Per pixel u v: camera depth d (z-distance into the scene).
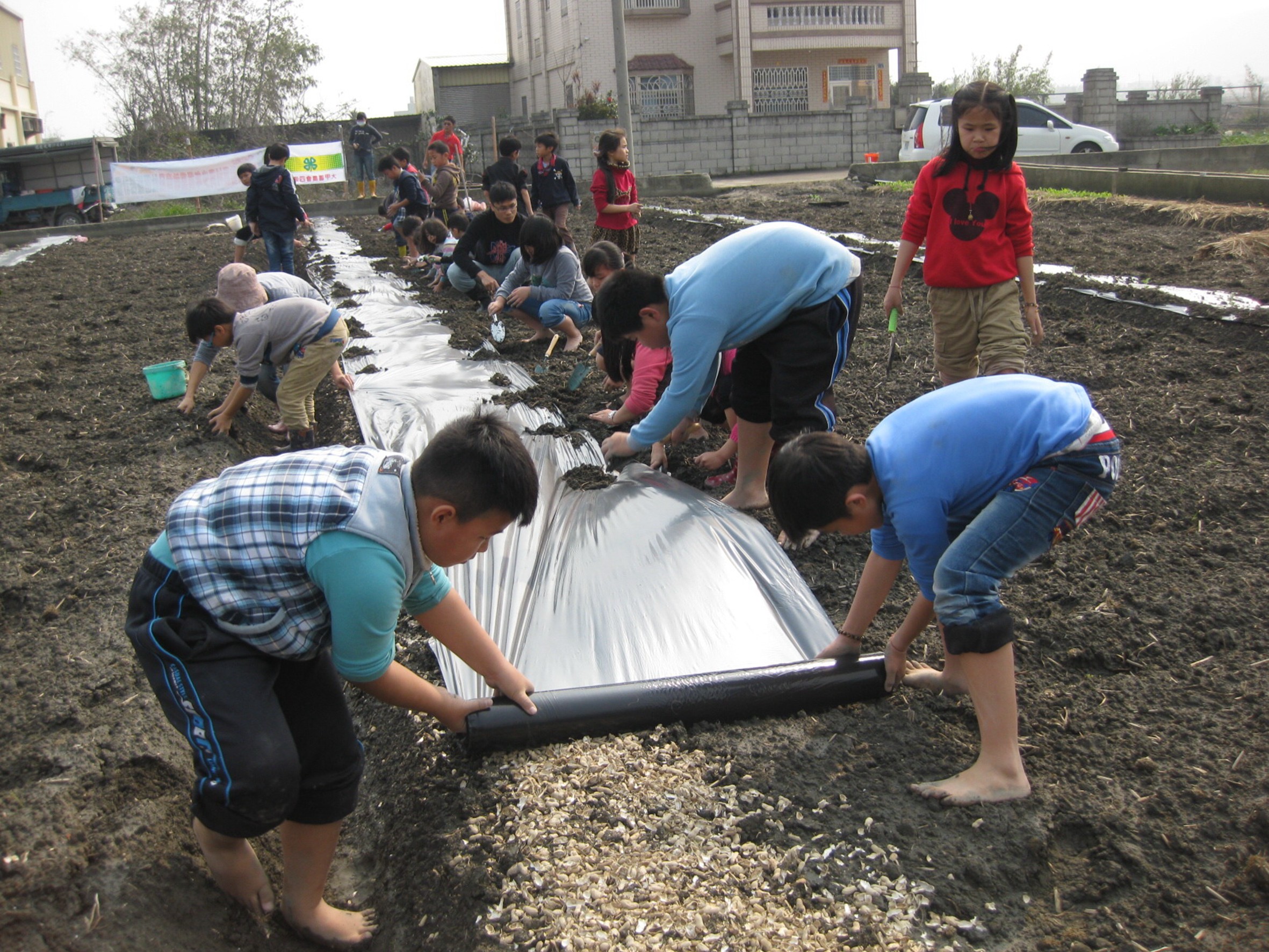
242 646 2.02
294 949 2.36
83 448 5.11
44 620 3.51
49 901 2.23
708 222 12.56
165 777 2.70
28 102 36.81
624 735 2.76
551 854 2.35
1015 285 4.32
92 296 9.98
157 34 26.28
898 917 2.15
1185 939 2.06
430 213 12.45
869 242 9.56
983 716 2.46
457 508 1.97
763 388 3.97
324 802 2.19
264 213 9.96
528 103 34.03
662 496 4.19
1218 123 26.38
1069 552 3.61
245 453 5.28
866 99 24.52
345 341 5.40
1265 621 3.09
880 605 2.83
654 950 2.07
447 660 3.16
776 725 2.81
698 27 28.19
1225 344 5.67
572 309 6.68
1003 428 2.40
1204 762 2.53
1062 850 2.35
